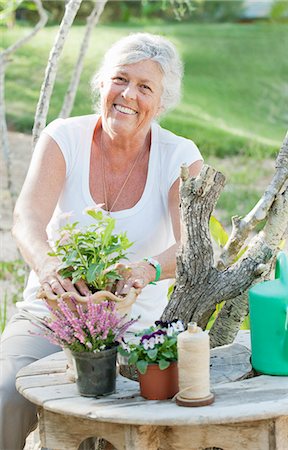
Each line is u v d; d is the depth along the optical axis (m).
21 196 2.59
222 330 2.44
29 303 2.64
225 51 10.41
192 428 1.94
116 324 2.02
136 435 1.91
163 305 2.71
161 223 2.66
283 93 9.62
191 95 9.32
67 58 9.53
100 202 2.65
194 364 1.91
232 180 7.20
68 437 2.04
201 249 2.26
